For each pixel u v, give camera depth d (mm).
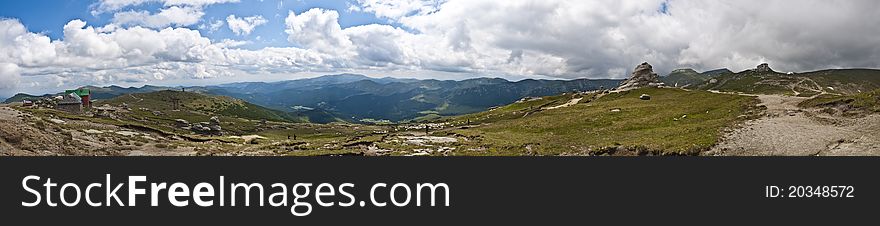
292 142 75688
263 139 93812
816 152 38719
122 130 80875
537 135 76062
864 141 39562
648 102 112125
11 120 58312
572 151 50562
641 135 58156
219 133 127188
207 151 61719
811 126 48875
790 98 75812
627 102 117750
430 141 69562
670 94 127750
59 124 72875
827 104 58188
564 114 104562
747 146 42406
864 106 52219
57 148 50469
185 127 133125
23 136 49469
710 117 68812
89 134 65250
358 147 63219
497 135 78375
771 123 51906
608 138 59531
